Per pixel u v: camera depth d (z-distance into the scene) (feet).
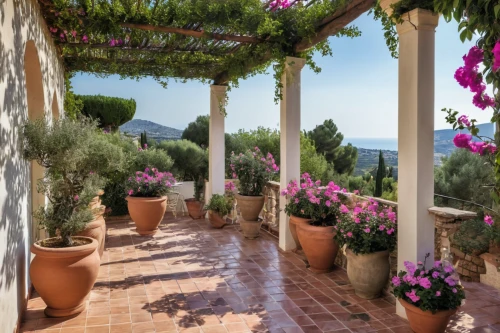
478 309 11.96
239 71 20.03
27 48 12.33
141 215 21.72
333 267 16.30
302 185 16.94
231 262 17.21
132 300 12.86
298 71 18.07
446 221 10.61
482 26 6.78
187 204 27.02
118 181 25.82
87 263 11.23
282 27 16.58
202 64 23.61
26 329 10.64
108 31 15.28
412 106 10.91
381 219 13.10
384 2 11.28
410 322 10.43
